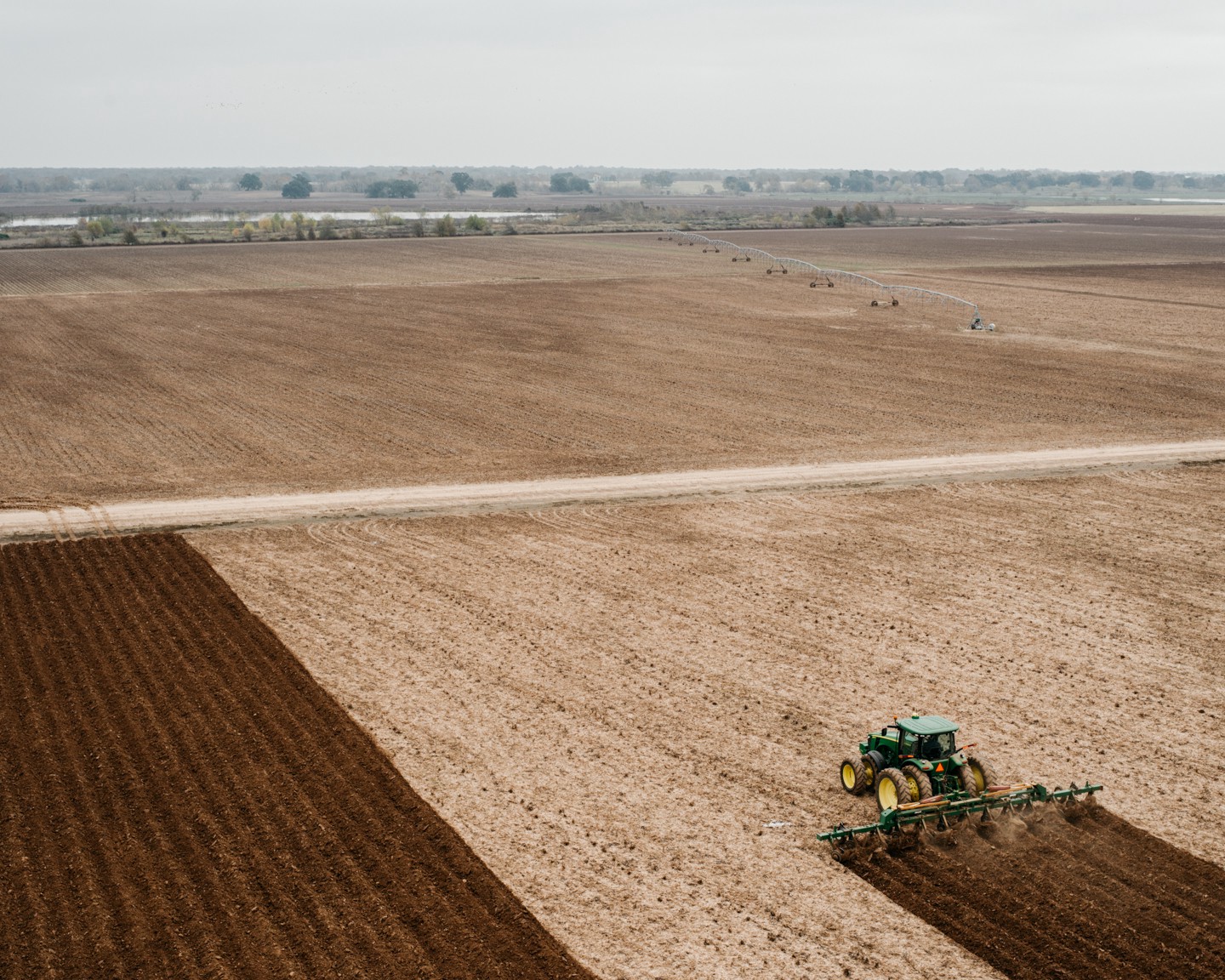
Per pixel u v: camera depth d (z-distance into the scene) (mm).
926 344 68125
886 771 17672
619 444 43938
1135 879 16422
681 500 36375
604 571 29641
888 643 24984
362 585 28516
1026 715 21625
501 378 57406
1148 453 42500
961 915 15578
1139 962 14586
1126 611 27047
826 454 42375
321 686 22609
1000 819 17969
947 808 17484
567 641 24922
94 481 38531
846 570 29797
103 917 15023
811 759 19891
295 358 63000
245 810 17938
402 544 31844
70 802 18141
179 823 17484
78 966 14047
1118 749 20312
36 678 23000
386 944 14609
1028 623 26234
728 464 40969
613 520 34281
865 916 15539
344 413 49219
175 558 30594
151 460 41375
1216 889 16203
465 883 16047
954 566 30156
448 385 55406
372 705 21797
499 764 19578
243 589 28297
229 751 19875
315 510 35000
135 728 20688
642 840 17297
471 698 22094
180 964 14125
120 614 26562
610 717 21359
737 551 31312
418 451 42781
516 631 25500
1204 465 41094
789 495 36969
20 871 16125
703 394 53594
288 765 19422
